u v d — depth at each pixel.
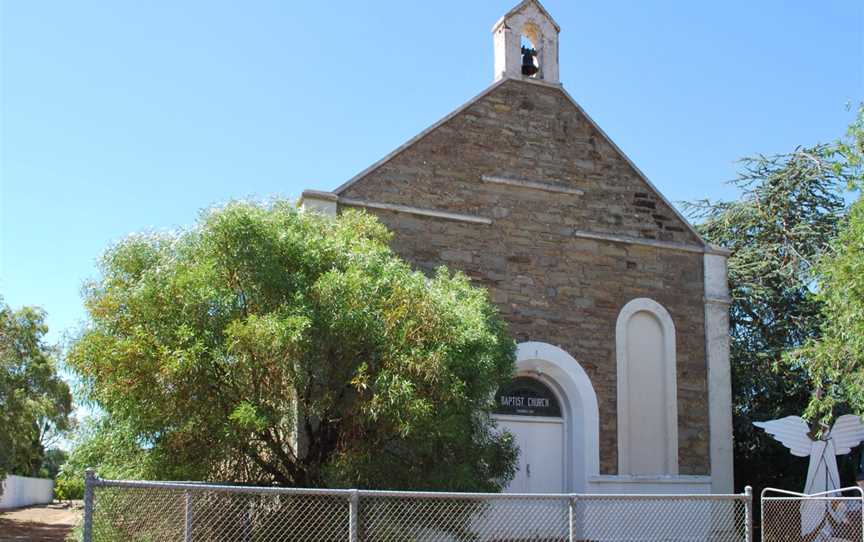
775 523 15.48
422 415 10.17
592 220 16.86
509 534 12.27
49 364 27.25
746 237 24.44
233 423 10.27
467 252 15.74
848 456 19.86
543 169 16.69
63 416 28.23
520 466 15.68
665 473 16.31
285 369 10.33
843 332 13.23
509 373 12.78
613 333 16.52
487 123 16.48
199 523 8.43
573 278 16.45
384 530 9.78
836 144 13.62
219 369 10.55
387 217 15.30
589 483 15.55
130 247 11.40
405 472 10.77
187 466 10.67
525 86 16.98
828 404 14.74
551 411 16.17
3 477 24.38
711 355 17.14
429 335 10.95
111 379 10.32
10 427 23.97
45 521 29.81
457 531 10.80
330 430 11.36
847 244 14.68
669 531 15.82
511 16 17.36
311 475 11.02
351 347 10.66
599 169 17.17
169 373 9.99
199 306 10.51
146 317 10.60
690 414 16.80
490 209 16.09
